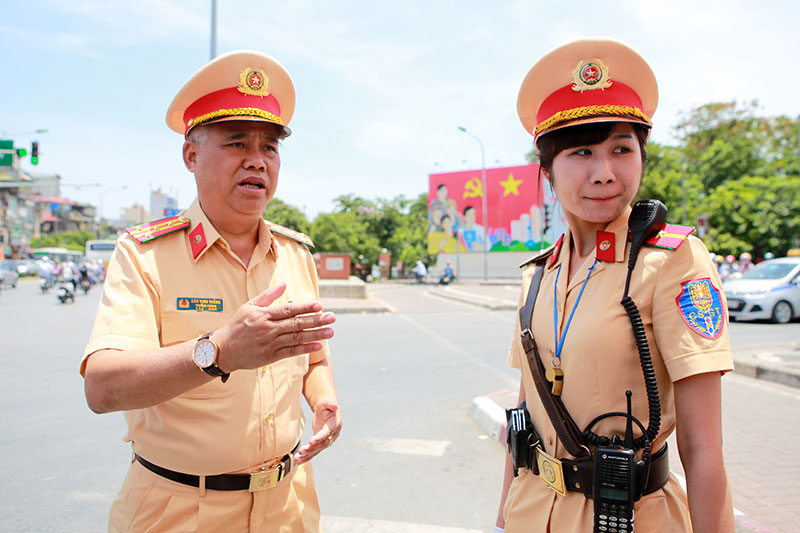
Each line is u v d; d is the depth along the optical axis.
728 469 3.56
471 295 21.50
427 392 5.88
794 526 2.85
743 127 39.72
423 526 3.04
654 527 1.31
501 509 1.70
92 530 2.98
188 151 1.74
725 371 1.22
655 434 1.25
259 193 1.63
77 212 85.56
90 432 4.55
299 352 1.24
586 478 1.33
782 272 11.89
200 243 1.61
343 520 3.11
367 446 4.28
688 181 33.06
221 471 1.50
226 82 1.60
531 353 1.48
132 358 1.32
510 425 1.56
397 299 20.75
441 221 39.78
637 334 1.27
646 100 1.49
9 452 4.10
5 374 6.64
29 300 19.50
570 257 1.52
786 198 29.33
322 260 27.83
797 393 5.41
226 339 1.24
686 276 1.27
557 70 1.44
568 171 1.41
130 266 1.52
